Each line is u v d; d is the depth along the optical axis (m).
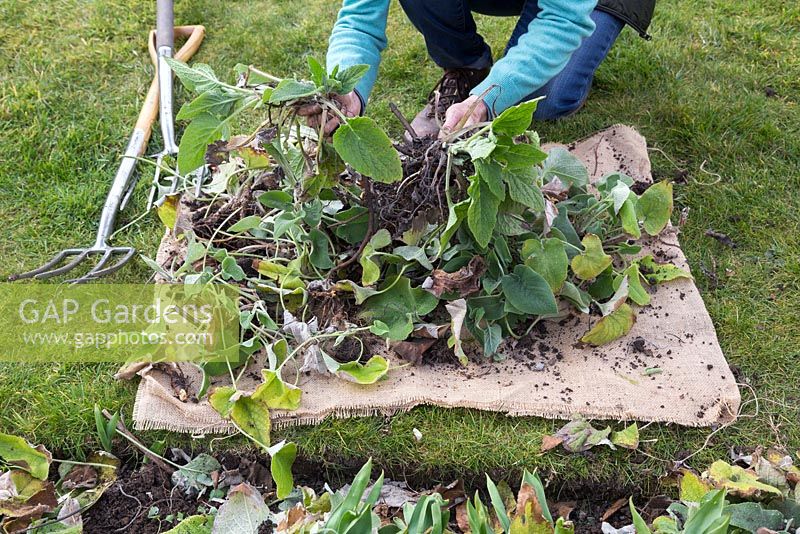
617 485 1.59
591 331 1.75
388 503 1.56
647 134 2.48
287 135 1.70
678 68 2.73
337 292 1.80
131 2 3.01
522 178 1.65
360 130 1.51
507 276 1.73
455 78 2.46
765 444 1.64
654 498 1.59
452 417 1.66
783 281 2.02
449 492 1.59
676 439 1.63
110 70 2.71
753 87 2.65
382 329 1.71
